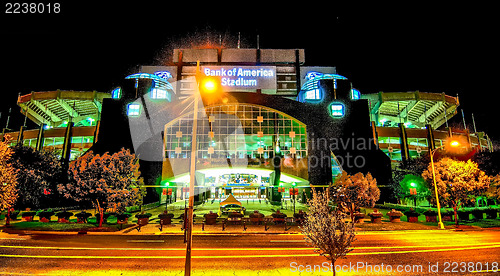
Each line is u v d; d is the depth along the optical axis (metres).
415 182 39.56
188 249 10.09
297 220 27.14
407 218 29.69
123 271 12.59
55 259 14.40
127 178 26.06
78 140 67.12
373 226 26.42
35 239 19.83
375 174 52.41
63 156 58.91
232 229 25.28
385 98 66.44
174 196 56.47
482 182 26.25
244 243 19.33
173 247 17.75
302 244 18.97
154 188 48.94
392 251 16.50
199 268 13.15
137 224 27.64
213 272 12.57
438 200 26.42
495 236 21.56
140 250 16.73
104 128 51.53
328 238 10.03
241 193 60.66
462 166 27.16
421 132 64.25
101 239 20.25
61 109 75.12
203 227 24.91
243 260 14.60
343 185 28.52
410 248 17.34
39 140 61.91
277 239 20.94
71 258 14.66
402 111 77.12
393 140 67.94
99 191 24.25
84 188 24.31
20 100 65.06
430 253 15.96
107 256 15.15
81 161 25.14
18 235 21.44
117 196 24.78
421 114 78.19
